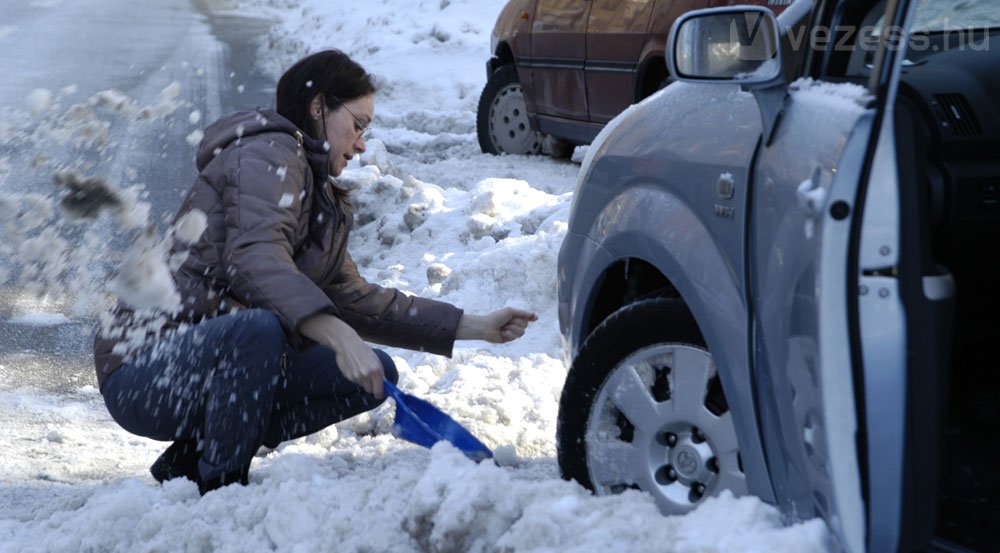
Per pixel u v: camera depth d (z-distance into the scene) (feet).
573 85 46.75
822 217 10.57
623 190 15.57
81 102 62.13
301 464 16.39
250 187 16.22
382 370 15.70
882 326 10.50
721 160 13.47
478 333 18.65
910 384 10.52
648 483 14.51
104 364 16.94
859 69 13.17
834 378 10.59
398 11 100.37
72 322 28.68
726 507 12.44
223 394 16.29
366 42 92.32
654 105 15.81
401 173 46.24
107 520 15.40
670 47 13.02
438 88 77.87
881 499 10.61
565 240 17.35
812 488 11.40
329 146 16.98
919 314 10.57
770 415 12.37
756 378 12.55
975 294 14.67
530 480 17.85
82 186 16.94
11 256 33.04
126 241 34.86
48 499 18.30
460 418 21.33
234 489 16.06
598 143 16.90
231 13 125.80
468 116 63.98
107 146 50.37
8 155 47.34
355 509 14.80
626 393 14.71
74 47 88.02
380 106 74.84
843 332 10.53
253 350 16.02
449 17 94.63
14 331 27.84
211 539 14.94
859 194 10.50
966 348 15.23
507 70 51.93
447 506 13.41
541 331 26.94
